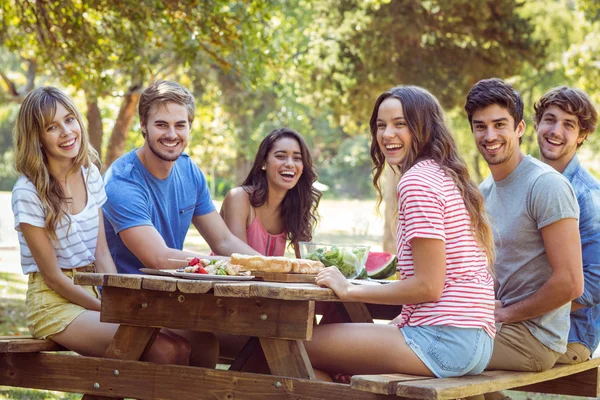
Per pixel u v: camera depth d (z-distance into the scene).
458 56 16.75
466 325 3.48
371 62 16.66
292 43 13.13
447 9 16.23
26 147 4.12
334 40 17.25
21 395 5.87
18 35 12.53
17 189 4.11
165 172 4.79
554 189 3.77
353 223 31.94
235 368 3.94
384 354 3.54
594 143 30.62
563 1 24.50
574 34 22.97
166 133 4.64
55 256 4.14
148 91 4.71
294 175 5.27
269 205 5.36
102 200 4.46
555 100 4.50
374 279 4.43
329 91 17.45
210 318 3.62
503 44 16.69
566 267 3.72
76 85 11.68
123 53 11.48
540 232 3.85
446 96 16.75
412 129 3.70
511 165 3.95
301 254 4.16
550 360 3.85
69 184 4.30
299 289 3.35
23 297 11.23
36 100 4.12
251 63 11.33
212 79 20.83
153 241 4.51
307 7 19.56
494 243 3.93
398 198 3.57
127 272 4.71
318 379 3.61
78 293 4.16
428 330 3.50
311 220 5.47
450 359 3.48
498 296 4.03
